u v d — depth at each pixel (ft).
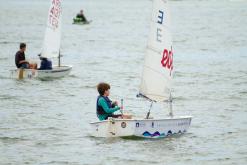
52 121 396.16
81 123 390.42
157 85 356.38
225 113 431.43
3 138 350.84
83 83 570.05
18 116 411.95
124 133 340.59
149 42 351.87
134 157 311.68
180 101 481.05
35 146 333.62
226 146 337.31
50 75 584.40
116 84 573.74
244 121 403.54
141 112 429.79
